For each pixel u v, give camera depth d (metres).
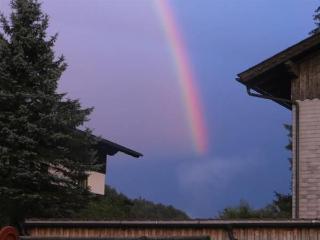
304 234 11.14
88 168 16.84
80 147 17.00
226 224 11.65
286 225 11.28
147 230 12.26
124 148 28.62
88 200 17.30
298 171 14.27
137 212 37.12
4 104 16.03
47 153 15.95
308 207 13.99
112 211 26.75
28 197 15.20
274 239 11.35
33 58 16.78
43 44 16.72
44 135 15.80
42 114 15.75
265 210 31.05
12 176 15.33
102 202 27.16
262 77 15.23
